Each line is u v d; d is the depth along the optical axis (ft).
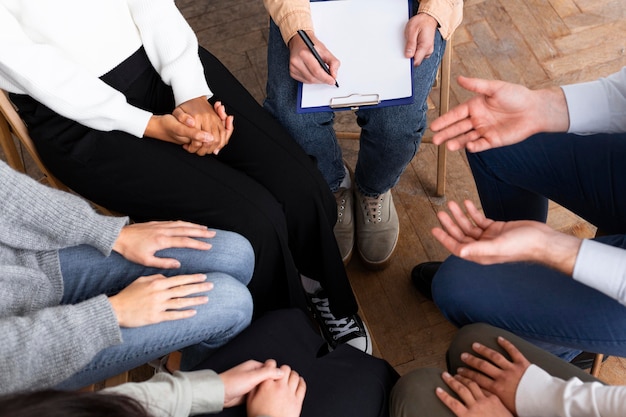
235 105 5.18
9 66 4.38
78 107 4.58
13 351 3.63
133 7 4.92
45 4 4.54
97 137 4.82
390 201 6.36
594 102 4.32
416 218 6.66
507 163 4.98
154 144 4.89
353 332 5.87
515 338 4.40
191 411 3.82
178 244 4.42
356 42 5.05
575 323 4.40
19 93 4.72
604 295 4.35
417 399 4.19
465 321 4.86
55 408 2.53
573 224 6.45
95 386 5.42
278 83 5.35
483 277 4.68
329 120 5.62
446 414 4.08
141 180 4.84
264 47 7.84
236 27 8.03
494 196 5.36
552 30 7.53
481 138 4.49
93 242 4.27
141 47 5.10
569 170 4.78
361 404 4.20
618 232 4.83
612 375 5.66
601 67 7.25
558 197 4.98
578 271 3.85
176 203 4.85
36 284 4.14
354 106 4.85
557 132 4.51
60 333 3.73
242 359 4.26
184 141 4.85
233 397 3.97
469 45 7.55
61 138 4.80
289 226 5.33
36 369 3.67
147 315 4.00
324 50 4.97
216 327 4.31
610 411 3.57
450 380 4.20
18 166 5.01
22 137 4.81
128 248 4.37
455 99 7.25
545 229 3.93
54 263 4.30
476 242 3.83
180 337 4.20
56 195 4.22
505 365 4.17
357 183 6.25
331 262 5.41
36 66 4.46
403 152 5.58
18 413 2.50
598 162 4.67
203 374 3.90
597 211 4.82
